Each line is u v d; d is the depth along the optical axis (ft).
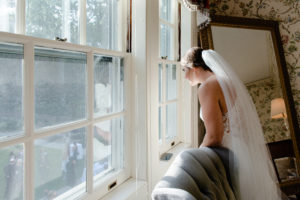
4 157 2.18
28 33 2.45
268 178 4.08
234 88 4.04
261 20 7.89
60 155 2.84
